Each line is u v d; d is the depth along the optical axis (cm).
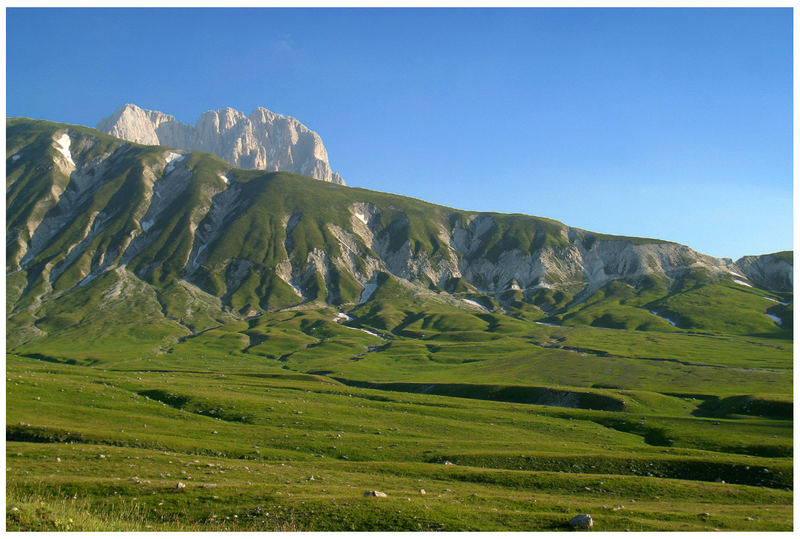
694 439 8606
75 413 7756
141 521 3538
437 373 19012
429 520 3725
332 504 3956
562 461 6656
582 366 18875
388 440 7694
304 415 9044
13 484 4253
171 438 6788
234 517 3722
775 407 10962
